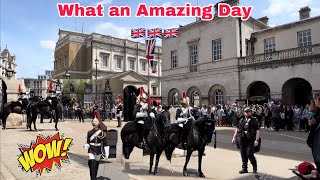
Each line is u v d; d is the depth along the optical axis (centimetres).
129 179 797
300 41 2722
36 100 1872
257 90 2959
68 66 5519
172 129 935
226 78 3016
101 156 769
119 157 1093
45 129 1861
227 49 3022
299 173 412
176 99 3678
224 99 3039
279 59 2575
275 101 2462
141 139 922
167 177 859
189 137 885
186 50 3519
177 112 955
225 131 2191
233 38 2962
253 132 895
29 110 1806
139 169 973
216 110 2759
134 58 6028
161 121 915
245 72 2856
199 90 3316
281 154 1249
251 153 903
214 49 3200
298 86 2683
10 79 2478
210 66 3197
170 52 3756
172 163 1080
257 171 941
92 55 5366
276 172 928
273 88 2617
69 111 3180
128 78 4438
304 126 2152
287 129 2262
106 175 838
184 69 3525
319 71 2308
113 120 2778
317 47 2339
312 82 2348
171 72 3716
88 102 4028
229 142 1631
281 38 2870
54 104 1830
